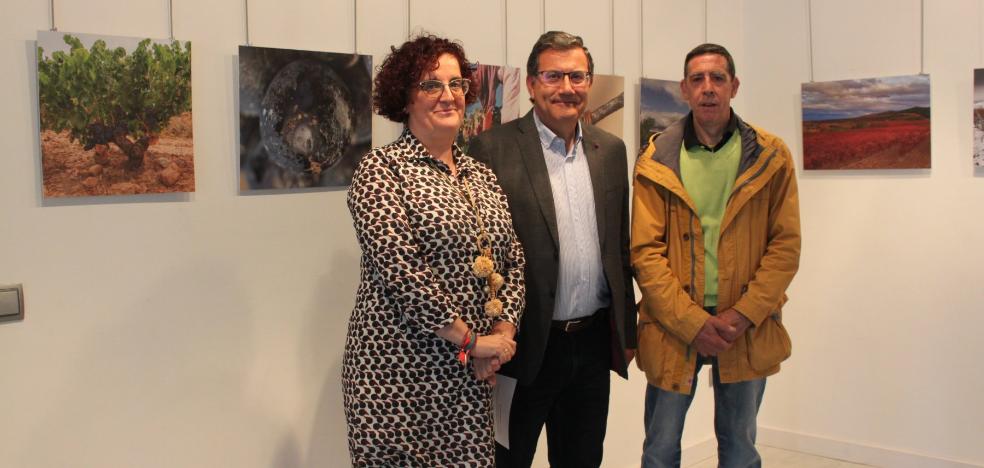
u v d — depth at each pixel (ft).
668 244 8.56
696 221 8.38
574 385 8.13
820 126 12.25
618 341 8.03
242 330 7.63
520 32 9.91
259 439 7.80
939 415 11.53
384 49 8.57
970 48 11.00
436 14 9.02
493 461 6.88
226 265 7.50
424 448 6.57
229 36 7.43
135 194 6.89
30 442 6.48
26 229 6.40
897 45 11.59
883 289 11.92
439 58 6.72
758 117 13.01
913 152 11.46
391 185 6.42
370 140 8.46
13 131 6.33
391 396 6.43
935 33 11.26
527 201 7.54
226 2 7.39
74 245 6.63
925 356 11.60
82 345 6.70
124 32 6.81
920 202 11.52
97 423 6.80
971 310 11.20
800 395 12.80
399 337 6.43
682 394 8.93
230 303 7.54
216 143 7.39
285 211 7.89
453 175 6.91
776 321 8.67
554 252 7.54
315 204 8.12
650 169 8.43
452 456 6.64
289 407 8.00
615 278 7.95
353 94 8.28
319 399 8.24
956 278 11.29
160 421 7.14
